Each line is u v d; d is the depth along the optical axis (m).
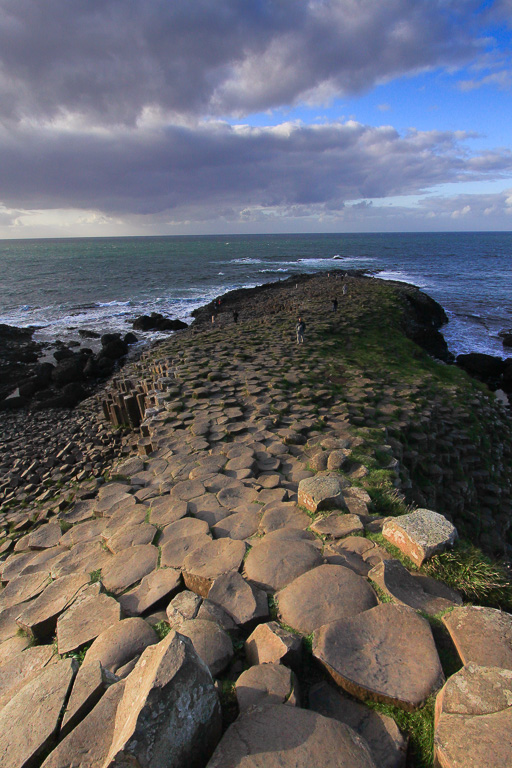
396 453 9.38
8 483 12.20
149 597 4.05
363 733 2.58
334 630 3.17
